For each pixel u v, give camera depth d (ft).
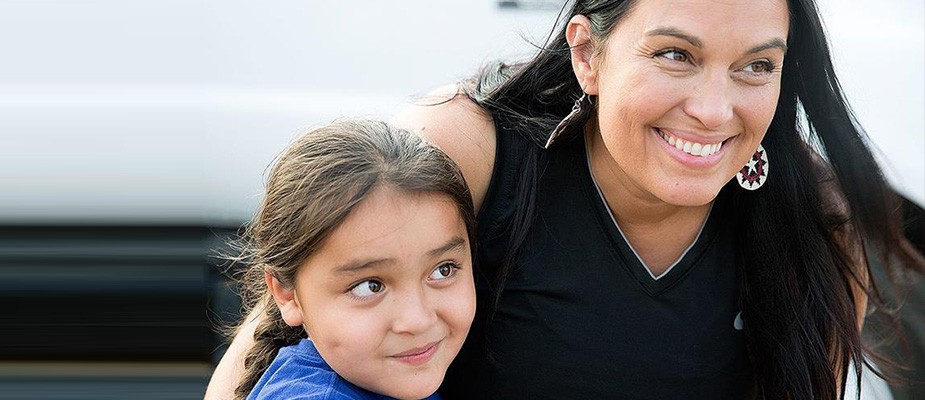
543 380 6.98
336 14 10.00
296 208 6.12
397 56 9.91
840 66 9.45
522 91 7.05
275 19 9.92
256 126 9.61
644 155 6.28
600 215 6.78
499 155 6.91
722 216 7.05
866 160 7.29
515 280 6.89
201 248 9.70
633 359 6.88
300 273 6.25
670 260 6.91
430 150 6.37
